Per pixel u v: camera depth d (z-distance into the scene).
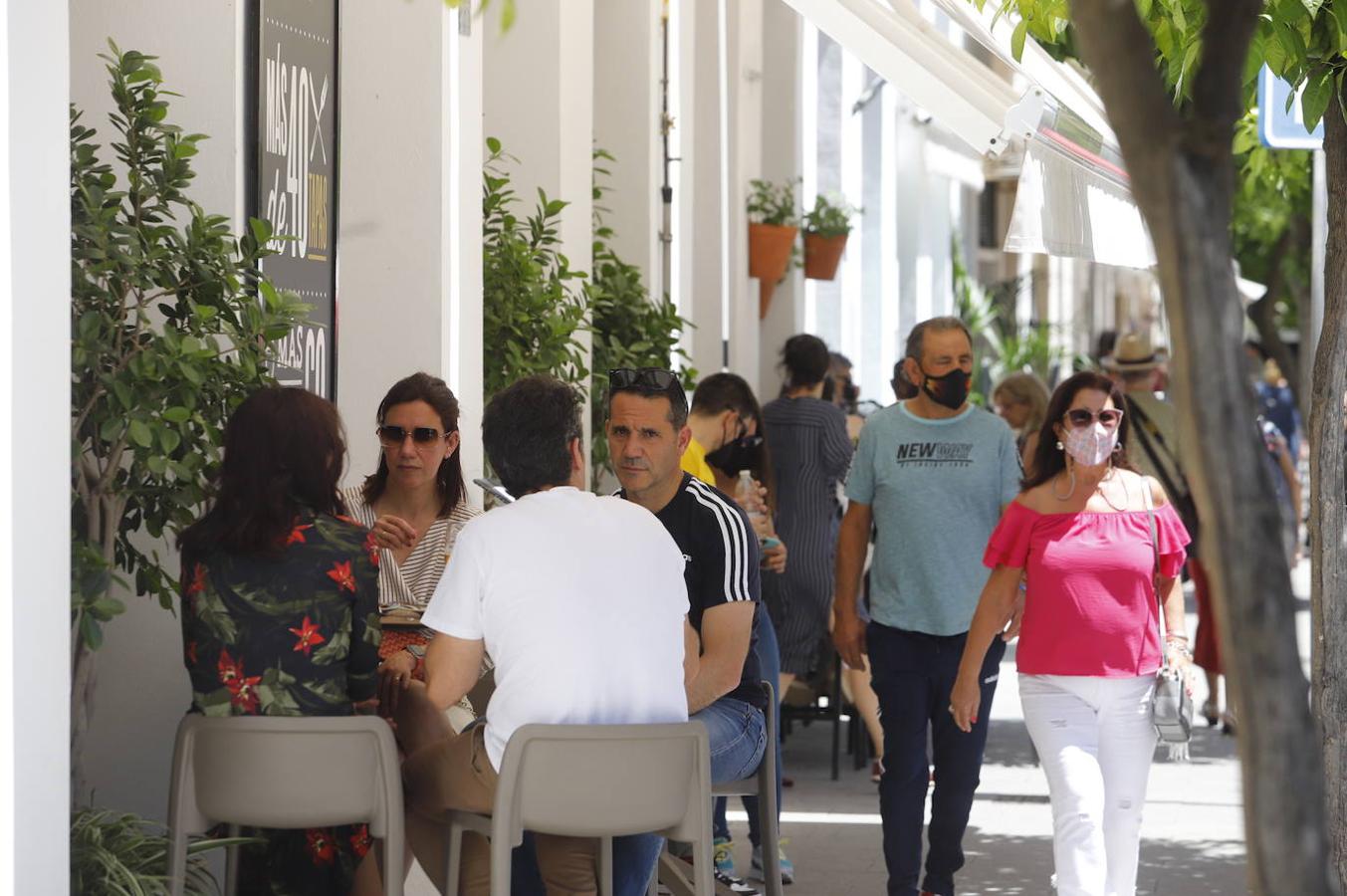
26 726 7.55
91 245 8.98
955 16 13.38
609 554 8.96
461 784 8.99
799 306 31.44
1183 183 4.14
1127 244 13.93
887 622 13.31
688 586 10.42
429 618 8.91
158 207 9.71
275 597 8.81
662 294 23.31
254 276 11.42
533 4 17.30
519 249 16.14
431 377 12.30
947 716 13.27
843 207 32.19
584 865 9.40
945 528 13.23
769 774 10.90
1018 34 10.58
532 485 9.19
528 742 8.49
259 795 8.43
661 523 10.04
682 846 13.56
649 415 10.42
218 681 8.82
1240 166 22.00
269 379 9.92
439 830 9.45
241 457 8.94
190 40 11.36
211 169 11.42
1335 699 9.69
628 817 8.61
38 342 7.62
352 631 8.99
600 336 18.97
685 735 8.73
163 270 9.55
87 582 8.53
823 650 19.69
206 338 9.38
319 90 13.14
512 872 9.77
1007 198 66.44
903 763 13.22
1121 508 11.57
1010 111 12.22
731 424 15.55
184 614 8.97
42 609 7.63
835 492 19.34
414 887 12.98
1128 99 4.16
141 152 9.71
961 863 13.31
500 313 16.03
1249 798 4.16
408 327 14.33
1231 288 4.14
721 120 26.12
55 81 7.68
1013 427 23.23
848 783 19.98
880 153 40.09
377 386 14.34
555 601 8.80
